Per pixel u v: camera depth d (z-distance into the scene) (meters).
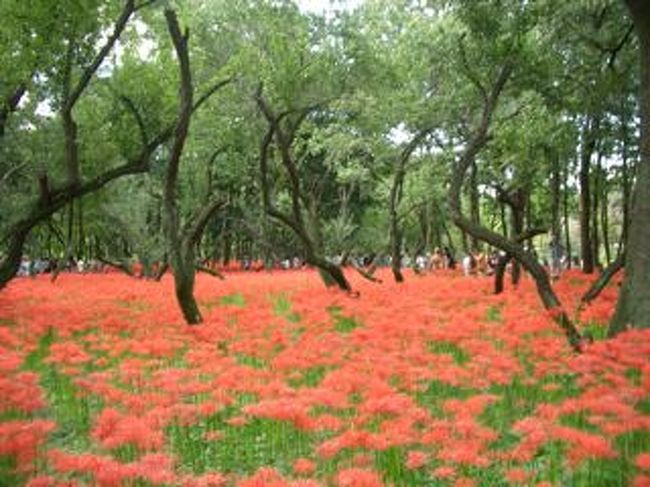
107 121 24.36
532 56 17.12
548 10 16.97
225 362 11.04
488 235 15.40
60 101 18.39
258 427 8.94
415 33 23.19
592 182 37.12
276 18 22.91
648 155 14.09
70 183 17.97
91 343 14.32
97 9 17.27
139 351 12.16
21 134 27.98
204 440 8.73
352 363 10.95
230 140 32.97
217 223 62.38
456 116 28.06
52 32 15.85
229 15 22.88
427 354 11.28
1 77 17.03
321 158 52.56
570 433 7.19
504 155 28.20
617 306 14.27
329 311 18.28
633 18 14.28
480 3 16.05
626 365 10.70
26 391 9.76
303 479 6.65
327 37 23.62
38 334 15.30
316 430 8.55
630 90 23.91
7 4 15.26
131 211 43.69
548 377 10.94
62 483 6.87
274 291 26.11
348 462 7.28
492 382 10.22
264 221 47.84
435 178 36.25
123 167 19.05
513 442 8.40
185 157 39.50
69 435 9.52
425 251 57.47
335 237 54.31
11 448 7.49
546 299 14.45
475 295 21.14
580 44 20.58
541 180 36.97
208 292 25.86
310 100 23.83
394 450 7.44
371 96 27.67
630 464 7.39
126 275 45.09
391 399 8.26
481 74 19.34
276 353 12.55
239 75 23.11
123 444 7.75
